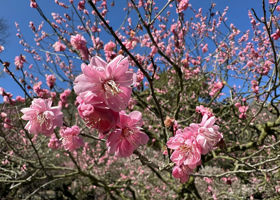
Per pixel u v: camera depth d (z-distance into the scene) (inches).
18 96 99.3
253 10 79.5
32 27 169.2
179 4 104.6
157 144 190.1
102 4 157.9
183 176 45.6
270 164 193.6
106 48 75.8
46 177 127.0
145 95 219.8
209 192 233.5
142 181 244.4
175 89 219.8
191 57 195.0
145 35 163.9
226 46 187.3
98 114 34.0
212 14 165.5
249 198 216.8
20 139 205.9
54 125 49.4
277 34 91.2
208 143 42.3
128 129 41.9
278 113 152.3
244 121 177.8
